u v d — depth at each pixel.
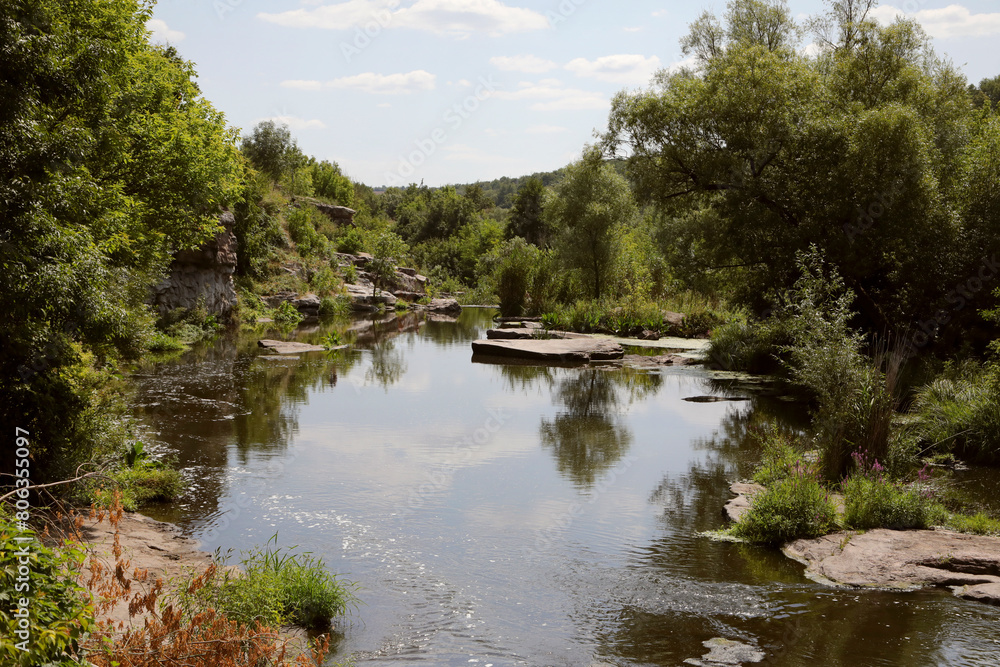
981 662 5.18
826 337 10.35
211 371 18.69
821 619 5.92
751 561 7.27
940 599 6.29
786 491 8.28
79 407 8.26
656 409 15.16
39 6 6.90
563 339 26.06
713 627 5.81
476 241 71.25
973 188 17.94
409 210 89.94
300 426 13.01
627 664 5.21
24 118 6.57
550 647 5.48
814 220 18.70
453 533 7.97
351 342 26.95
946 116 21.31
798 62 21.59
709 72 21.94
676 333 30.02
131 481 8.76
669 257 24.62
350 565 7.05
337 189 68.81
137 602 4.31
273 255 38.78
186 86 15.65
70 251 6.98
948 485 9.48
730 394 16.94
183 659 4.01
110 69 10.31
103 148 10.12
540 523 8.34
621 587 6.61
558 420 14.00
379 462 10.80
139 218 11.97
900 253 18.16
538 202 70.38
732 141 20.44
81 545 4.26
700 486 9.80
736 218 19.97
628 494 9.44
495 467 10.66
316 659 4.56
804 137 19.45
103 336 7.51
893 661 5.21
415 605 6.20
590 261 39.34
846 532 7.84
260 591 5.44
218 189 15.27
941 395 12.40
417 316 41.69
